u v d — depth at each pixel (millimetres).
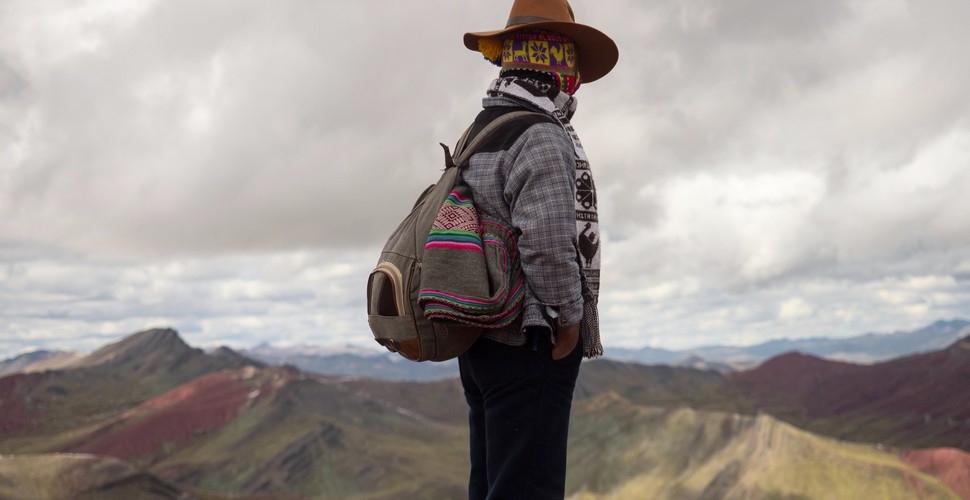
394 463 156375
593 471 128750
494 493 2807
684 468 122500
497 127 2854
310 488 149625
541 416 2789
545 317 2674
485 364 2838
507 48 3080
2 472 107562
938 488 102562
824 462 113062
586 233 2922
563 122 3010
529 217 2645
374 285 2859
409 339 2730
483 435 3232
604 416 147000
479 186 2814
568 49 3068
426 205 2889
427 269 2676
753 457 117812
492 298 2625
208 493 138500
